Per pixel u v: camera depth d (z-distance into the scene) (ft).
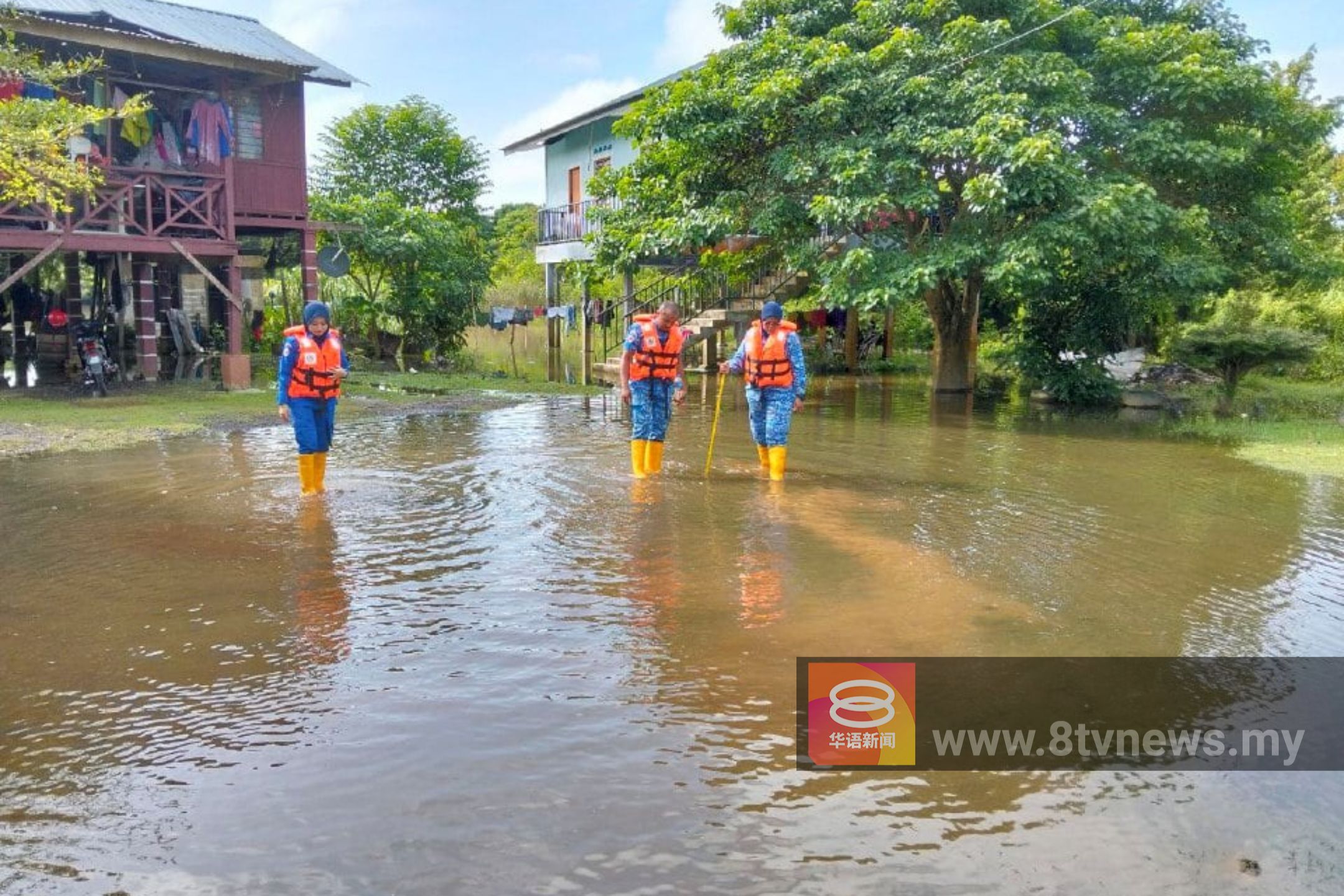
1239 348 46.01
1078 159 43.09
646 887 9.00
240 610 16.51
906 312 90.79
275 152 55.88
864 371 72.59
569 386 58.49
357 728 12.14
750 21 51.70
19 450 32.07
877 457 33.22
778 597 17.34
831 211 43.29
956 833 10.00
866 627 15.85
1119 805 10.60
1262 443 37.19
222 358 50.80
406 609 16.57
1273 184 50.24
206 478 27.89
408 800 10.45
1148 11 51.39
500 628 15.69
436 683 13.52
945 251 44.01
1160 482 28.96
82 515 23.17
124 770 11.14
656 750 11.62
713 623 15.97
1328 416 45.57
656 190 52.60
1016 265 40.40
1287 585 18.49
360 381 58.65
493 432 38.29
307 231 57.88
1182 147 43.93
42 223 50.98
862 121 45.75
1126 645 15.21
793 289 58.44
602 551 20.31
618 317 86.17
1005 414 46.91
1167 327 62.54
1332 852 9.73
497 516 23.36
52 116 38.86
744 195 49.73
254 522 22.62
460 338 87.35
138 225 47.60
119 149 52.44
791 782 10.95
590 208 62.08
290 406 25.30
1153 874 9.34
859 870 9.34
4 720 12.39
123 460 30.86
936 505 25.40
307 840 9.71
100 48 46.88
